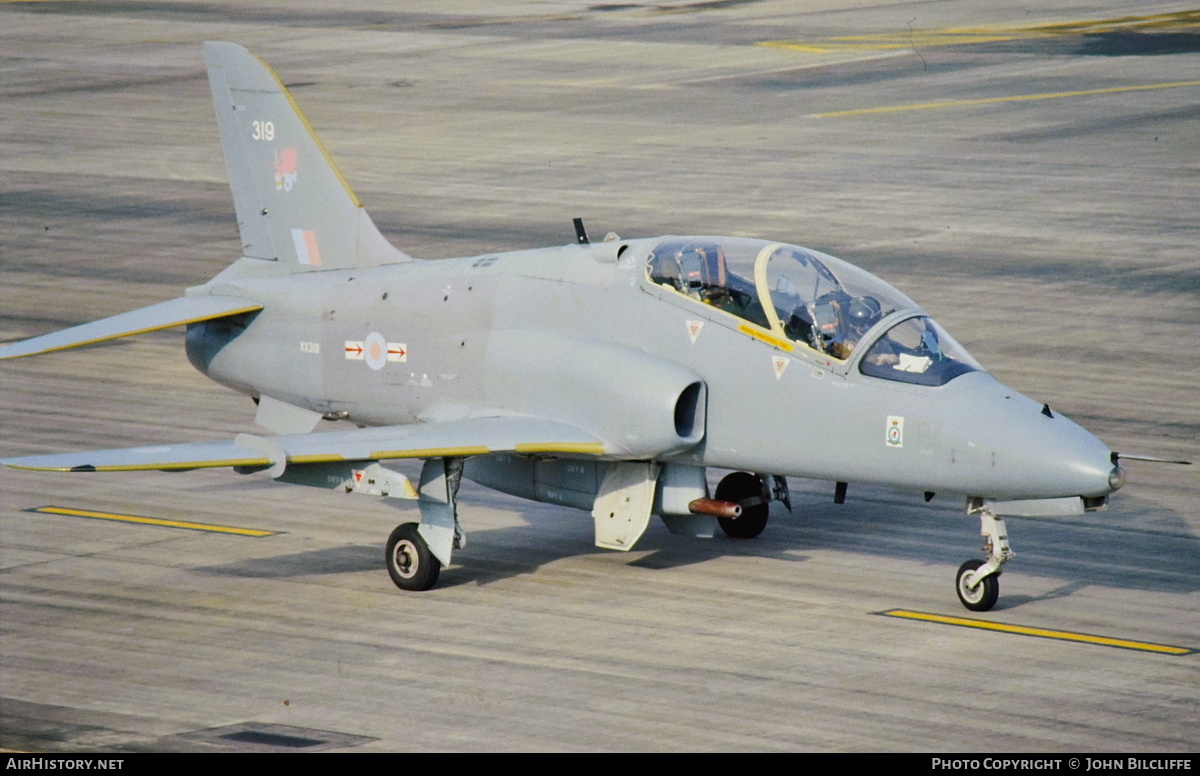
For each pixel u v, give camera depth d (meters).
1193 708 47.16
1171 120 170.12
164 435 80.81
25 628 54.91
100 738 45.41
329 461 56.59
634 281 60.19
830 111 178.00
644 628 54.56
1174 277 112.00
